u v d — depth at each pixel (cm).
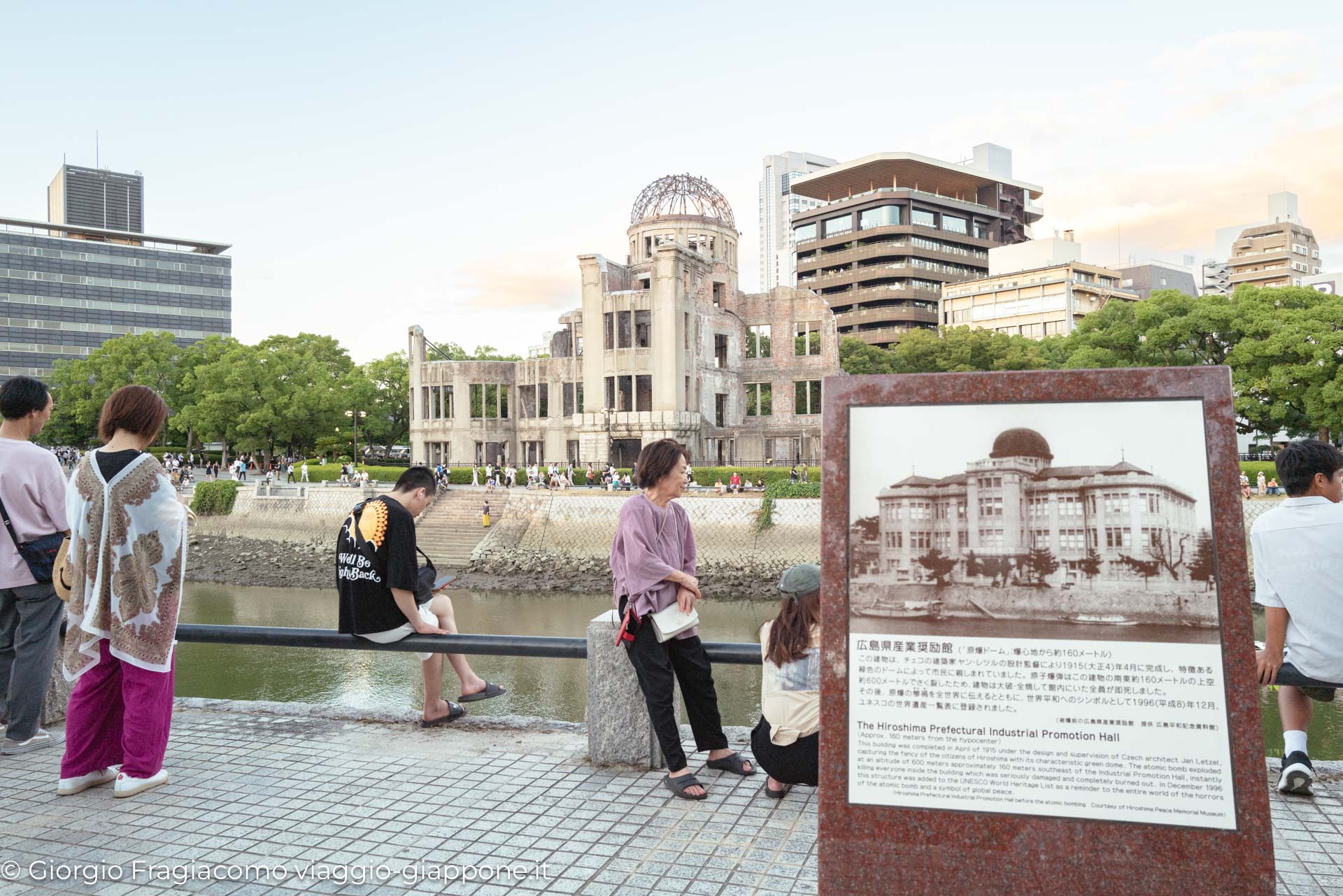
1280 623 464
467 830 442
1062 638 256
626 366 5762
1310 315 4381
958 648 261
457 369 6750
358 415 7656
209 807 477
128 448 506
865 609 269
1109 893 245
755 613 3522
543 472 5588
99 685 504
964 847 254
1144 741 248
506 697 2153
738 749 587
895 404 275
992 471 265
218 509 5553
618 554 524
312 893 376
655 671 500
